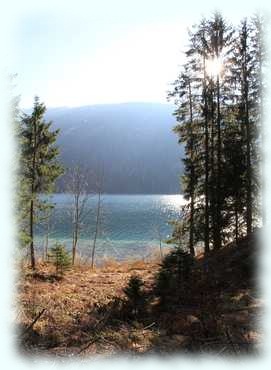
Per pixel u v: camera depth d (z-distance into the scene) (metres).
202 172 26.75
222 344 7.88
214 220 24.89
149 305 12.20
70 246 46.25
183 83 26.88
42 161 25.22
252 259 15.68
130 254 41.34
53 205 25.66
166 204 125.38
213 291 13.33
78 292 15.60
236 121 25.89
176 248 15.88
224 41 24.98
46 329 9.50
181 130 27.50
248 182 24.19
